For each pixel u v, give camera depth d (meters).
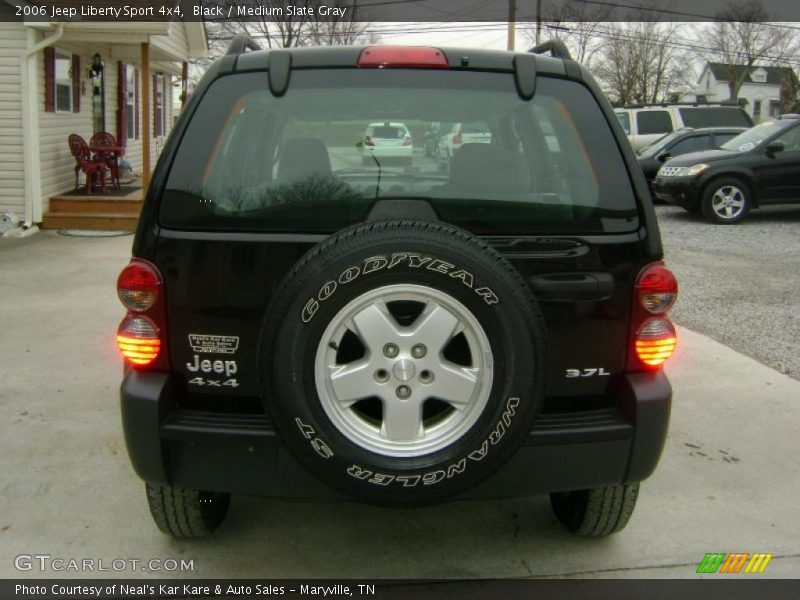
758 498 3.88
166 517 3.18
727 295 7.82
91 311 7.17
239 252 2.68
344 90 3.01
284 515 3.65
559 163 2.90
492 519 3.65
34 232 11.45
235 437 2.69
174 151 2.80
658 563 3.30
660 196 13.59
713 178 12.48
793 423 4.79
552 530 3.56
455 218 2.76
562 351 2.79
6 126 11.27
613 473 2.83
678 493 3.91
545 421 2.80
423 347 2.51
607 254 2.76
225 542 3.42
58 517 3.59
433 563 3.28
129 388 2.74
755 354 6.08
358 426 2.55
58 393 5.12
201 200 2.73
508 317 2.48
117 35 12.12
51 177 12.16
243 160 2.88
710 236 11.34
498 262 2.50
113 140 13.19
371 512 3.69
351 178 2.91
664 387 2.84
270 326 2.49
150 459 2.75
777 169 12.47
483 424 2.53
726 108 17.98
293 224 2.73
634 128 17.80
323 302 2.45
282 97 2.99
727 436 4.59
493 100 3.02
